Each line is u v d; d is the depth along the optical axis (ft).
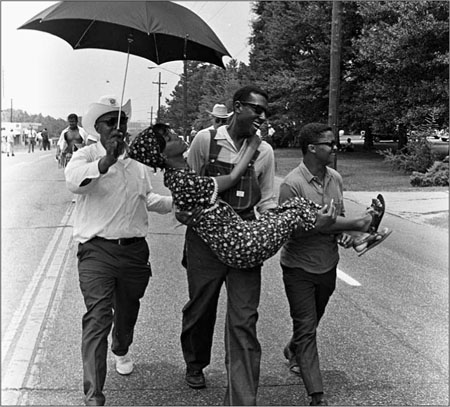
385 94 73.87
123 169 11.96
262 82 97.30
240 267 11.08
